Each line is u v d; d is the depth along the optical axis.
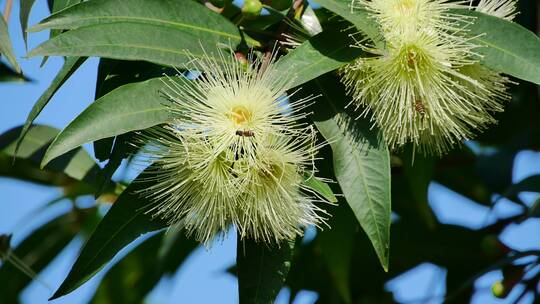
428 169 0.75
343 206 0.67
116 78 0.64
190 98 0.60
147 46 0.60
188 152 0.60
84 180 0.71
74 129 0.58
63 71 0.60
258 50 0.62
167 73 0.64
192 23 0.62
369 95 0.61
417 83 0.61
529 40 0.60
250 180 0.60
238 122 0.60
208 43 0.62
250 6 0.63
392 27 0.61
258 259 0.63
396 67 0.60
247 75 0.60
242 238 0.62
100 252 0.62
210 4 0.65
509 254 0.75
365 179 0.61
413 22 0.60
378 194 0.60
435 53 0.60
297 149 0.61
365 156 0.61
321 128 0.61
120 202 0.62
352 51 0.60
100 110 0.59
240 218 0.61
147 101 0.59
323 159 0.62
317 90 0.61
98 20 0.61
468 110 0.62
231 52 0.61
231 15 0.65
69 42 0.59
